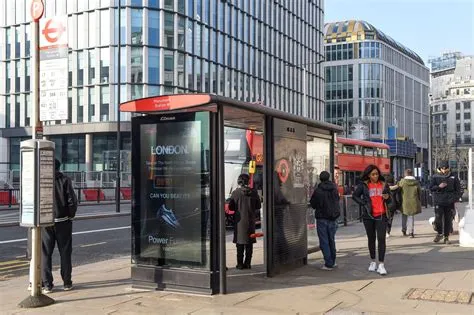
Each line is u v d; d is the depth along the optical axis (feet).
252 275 29.89
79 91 169.48
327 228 31.81
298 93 247.91
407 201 47.26
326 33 347.56
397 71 361.10
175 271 25.22
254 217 32.14
